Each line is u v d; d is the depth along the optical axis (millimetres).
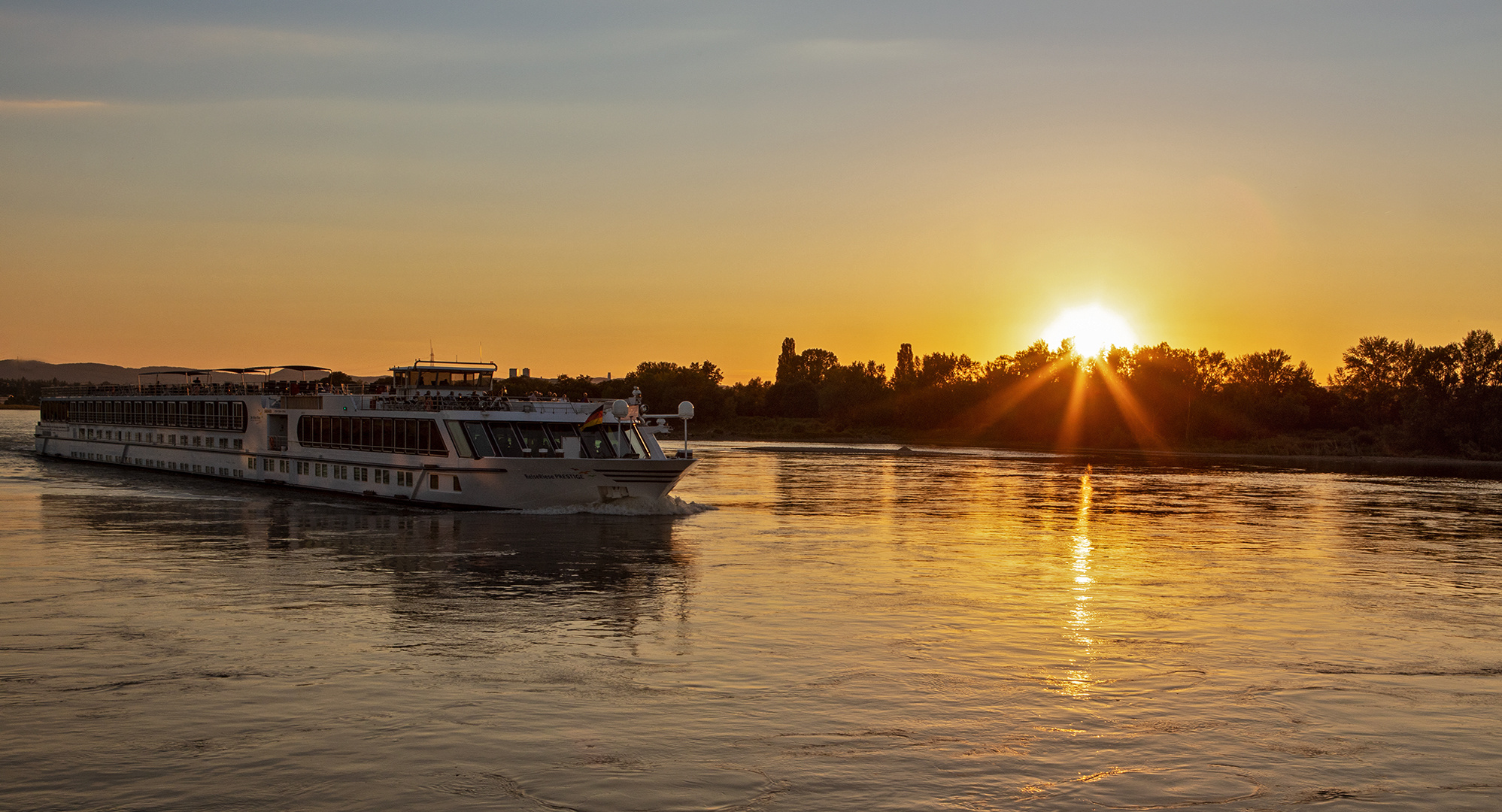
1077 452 174625
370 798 19406
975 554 48938
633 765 21078
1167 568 45844
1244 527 61906
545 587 38969
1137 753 22078
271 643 30141
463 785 20016
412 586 38812
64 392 114500
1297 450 169625
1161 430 184500
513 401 64688
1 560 43719
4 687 25594
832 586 40031
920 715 24297
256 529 53562
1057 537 55969
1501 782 20844
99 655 28609
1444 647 31609
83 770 20516
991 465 130625
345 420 68938
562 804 19219
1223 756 22000
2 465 100375
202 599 36125
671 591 38562
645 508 61562
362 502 66812
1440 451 163000
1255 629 33656
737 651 29766
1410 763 21781
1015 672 28031
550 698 25125
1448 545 54625
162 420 91750
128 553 45688
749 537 53625
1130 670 28453
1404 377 189750
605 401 66125
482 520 57156
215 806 18984
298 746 21875
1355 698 26172
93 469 95625
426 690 25656
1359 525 64000
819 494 81938
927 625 33500
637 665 28203
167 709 24078
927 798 19656
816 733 23016
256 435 78750
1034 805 19453
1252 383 194125
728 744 22250
